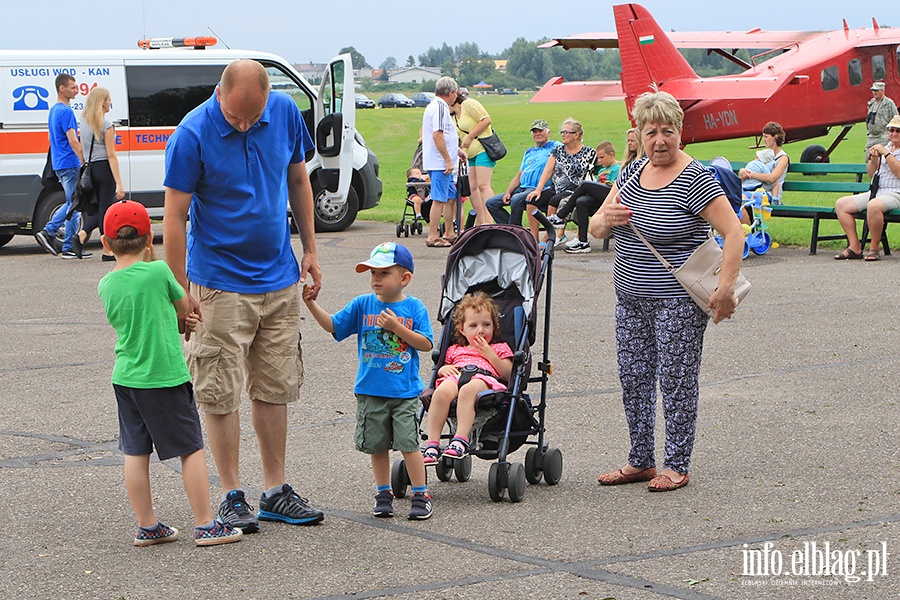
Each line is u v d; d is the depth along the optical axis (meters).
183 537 5.38
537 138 16.88
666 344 6.00
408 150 54.56
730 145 49.56
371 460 6.06
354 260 16.11
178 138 5.34
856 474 6.15
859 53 33.34
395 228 20.94
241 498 5.45
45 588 4.70
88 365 9.51
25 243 20.22
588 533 5.31
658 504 5.76
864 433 6.99
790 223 20.73
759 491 5.91
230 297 5.46
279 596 4.55
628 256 6.11
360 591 4.59
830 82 33.25
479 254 6.54
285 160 5.66
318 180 19.91
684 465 6.04
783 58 34.19
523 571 4.79
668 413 6.02
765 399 7.93
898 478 6.06
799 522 5.38
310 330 10.95
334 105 19.86
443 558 4.99
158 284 5.19
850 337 10.02
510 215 17.16
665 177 6.00
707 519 5.47
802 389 8.19
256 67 5.32
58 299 13.15
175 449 5.21
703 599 4.42
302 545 5.22
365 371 5.62
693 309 5.98
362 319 5.67
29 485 6.25
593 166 16.53
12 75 17.38
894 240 17.14
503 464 5.85
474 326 6.18
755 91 30.98
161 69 18.31
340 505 5.88
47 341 10.61
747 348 9.66
